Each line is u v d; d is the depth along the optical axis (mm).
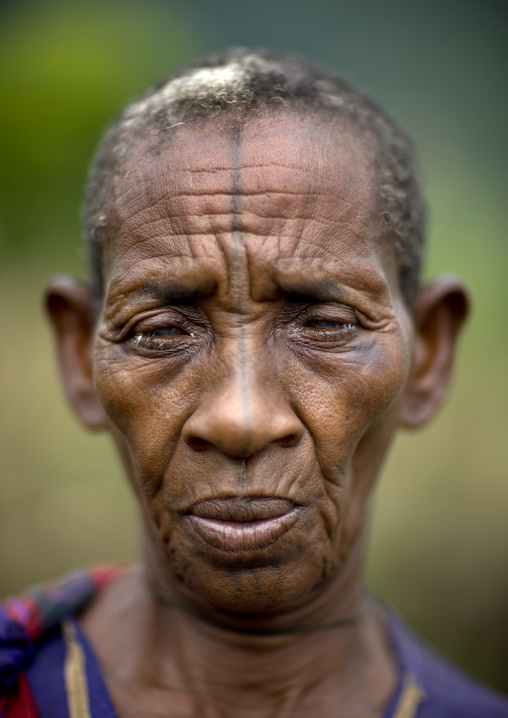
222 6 5766
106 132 1916
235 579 1472
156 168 1502
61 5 4309
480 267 4930
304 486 1476
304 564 1527
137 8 4441
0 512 4324
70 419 4602
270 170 1445
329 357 1497
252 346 1432
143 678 1732
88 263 1889
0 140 4113
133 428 1534
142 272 1489
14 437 4480
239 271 1423
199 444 1431
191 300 1467
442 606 4402
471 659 4281
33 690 1717
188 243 1445
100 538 4410
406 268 1769
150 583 1796
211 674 1704
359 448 1623
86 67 4090
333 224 1483
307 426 1478
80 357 1944
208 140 1478
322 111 1571
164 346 1494
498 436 4754
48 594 1936
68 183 4215
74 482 4492
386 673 1896
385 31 6082
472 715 1919
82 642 1812
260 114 1507
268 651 1699
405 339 1651
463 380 4836
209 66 1784
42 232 4352
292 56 1938
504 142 5734
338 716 1737
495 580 4434
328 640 1767
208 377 1444
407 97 5836
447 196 5234
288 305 1475
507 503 4637
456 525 4613
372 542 4562
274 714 1700
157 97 1680
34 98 4066
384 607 2221
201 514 1458
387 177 1654
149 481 1540
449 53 6035
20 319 4516
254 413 1359
